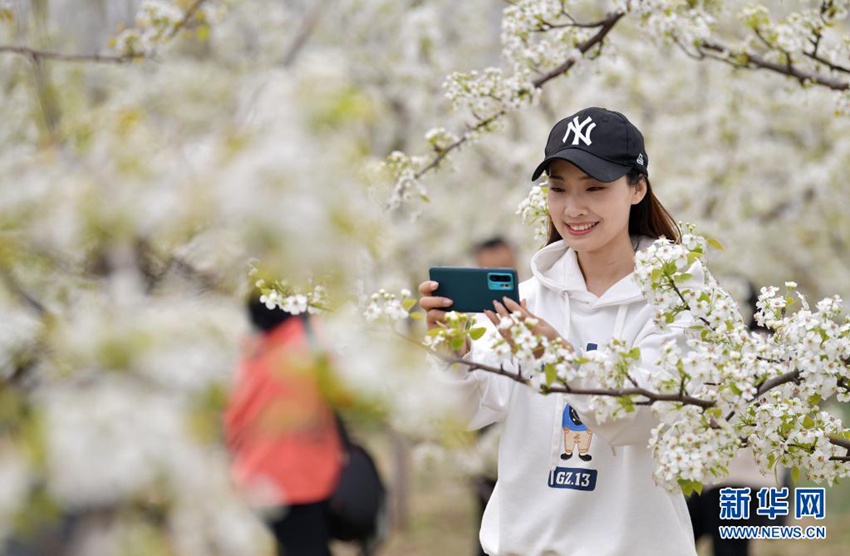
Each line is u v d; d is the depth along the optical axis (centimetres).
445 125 1440
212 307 304
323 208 247
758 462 492
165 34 729
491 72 673
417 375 286
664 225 514
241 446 290
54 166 293
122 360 257
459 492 1770
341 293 284
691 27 672
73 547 249
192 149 286
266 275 319
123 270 291
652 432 447
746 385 436
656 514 478
